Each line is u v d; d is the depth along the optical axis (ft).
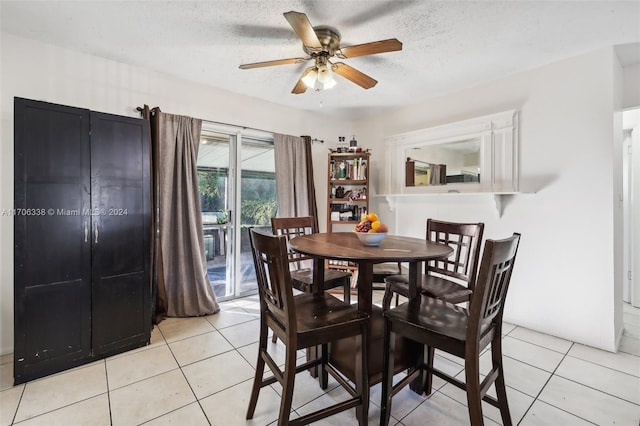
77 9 6.14
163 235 9.13
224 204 11.01
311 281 7.50
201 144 10.43
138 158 7.44
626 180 10.75
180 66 8.74
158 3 5.96
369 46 6.03
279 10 6.14
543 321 8.47
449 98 10.82
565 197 8.13
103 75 8.26
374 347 5.24
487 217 9.74
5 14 6.30
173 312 9.33
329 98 11.36
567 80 8.09
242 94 10.93
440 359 7.03
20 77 7.18
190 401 5.41
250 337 8.02
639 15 6.19
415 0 5.78
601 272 7.54
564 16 6.26
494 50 7.68
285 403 4.05
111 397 5.50
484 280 3.67
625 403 5.42
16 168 5.87
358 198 12.76
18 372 5.87
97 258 6.80
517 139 9.06
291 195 12.07
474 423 3.80
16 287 5.89
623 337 8.15
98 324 6.80
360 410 4.66
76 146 6.52
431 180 11.37
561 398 5.57
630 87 8.18
